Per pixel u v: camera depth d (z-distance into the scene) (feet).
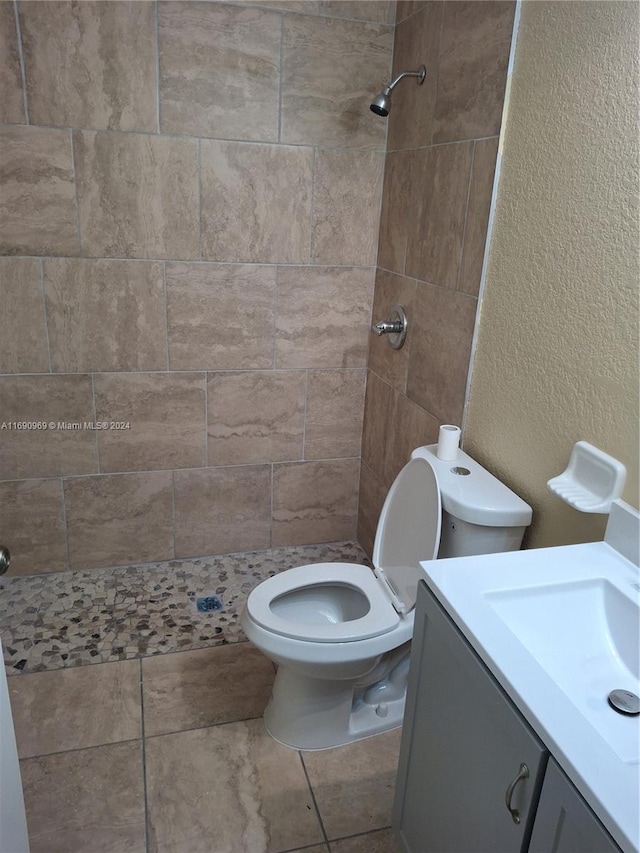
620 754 2.96
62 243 6.98
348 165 7.51
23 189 6.70
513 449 5.40
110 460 7.97
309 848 5.08
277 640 5.33
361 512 9.11
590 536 4.56
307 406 8.45
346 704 5.90
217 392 8.03
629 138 3.94
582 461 4.47
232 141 7.06
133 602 7.82
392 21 7.14
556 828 2.89
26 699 6.33
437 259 6.43
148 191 7.01
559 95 4.58
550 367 4.86
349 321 8.21
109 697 6.41
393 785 5.63
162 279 7.37
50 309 7.18
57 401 7.55
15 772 3.63
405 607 5.60
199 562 8.71
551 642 3.79
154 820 5.23
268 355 8.05
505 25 5.10
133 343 7.54
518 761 3.14
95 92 6.56
